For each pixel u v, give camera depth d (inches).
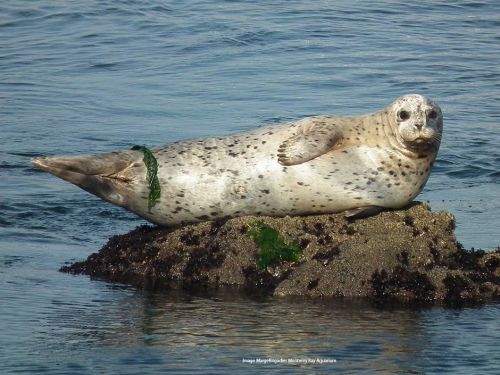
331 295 1403.8
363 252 1432.1
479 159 2199.8
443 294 1397.6
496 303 1386.6
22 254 1592.0
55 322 1247.5
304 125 1556.3
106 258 1534.2
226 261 1481.3
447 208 1857.8
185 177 1547.7
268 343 1181.1
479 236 1662.2
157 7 3782.0
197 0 3929.6
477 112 2583.7
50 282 1448.1
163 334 1207.6
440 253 1455.5
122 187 1573.6
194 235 1525.6
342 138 1530.5
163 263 1507.1
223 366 1101.7
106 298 1371.8
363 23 3587.6
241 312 1312.7
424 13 3796.8
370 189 1507.1
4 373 1069.8
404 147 1505.9
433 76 2933.1
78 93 2753.4
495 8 3907.5
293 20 3587.6
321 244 1472.7
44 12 3705.7
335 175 1504.7
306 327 1247.5
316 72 2965.1
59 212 1846.7
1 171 2078.0
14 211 1835.6
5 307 1304.1
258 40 3326.8
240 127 2411.4
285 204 1530.5
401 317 1305.4
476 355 1155.3
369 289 1403.8
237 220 1519.4
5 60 3122.5
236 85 2829.7
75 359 1114.7
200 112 2561.5
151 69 3014.3
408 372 1096.8
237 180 1533.0
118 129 2409.0
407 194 1520.7
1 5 3782.0
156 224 1609.3
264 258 1466.5
